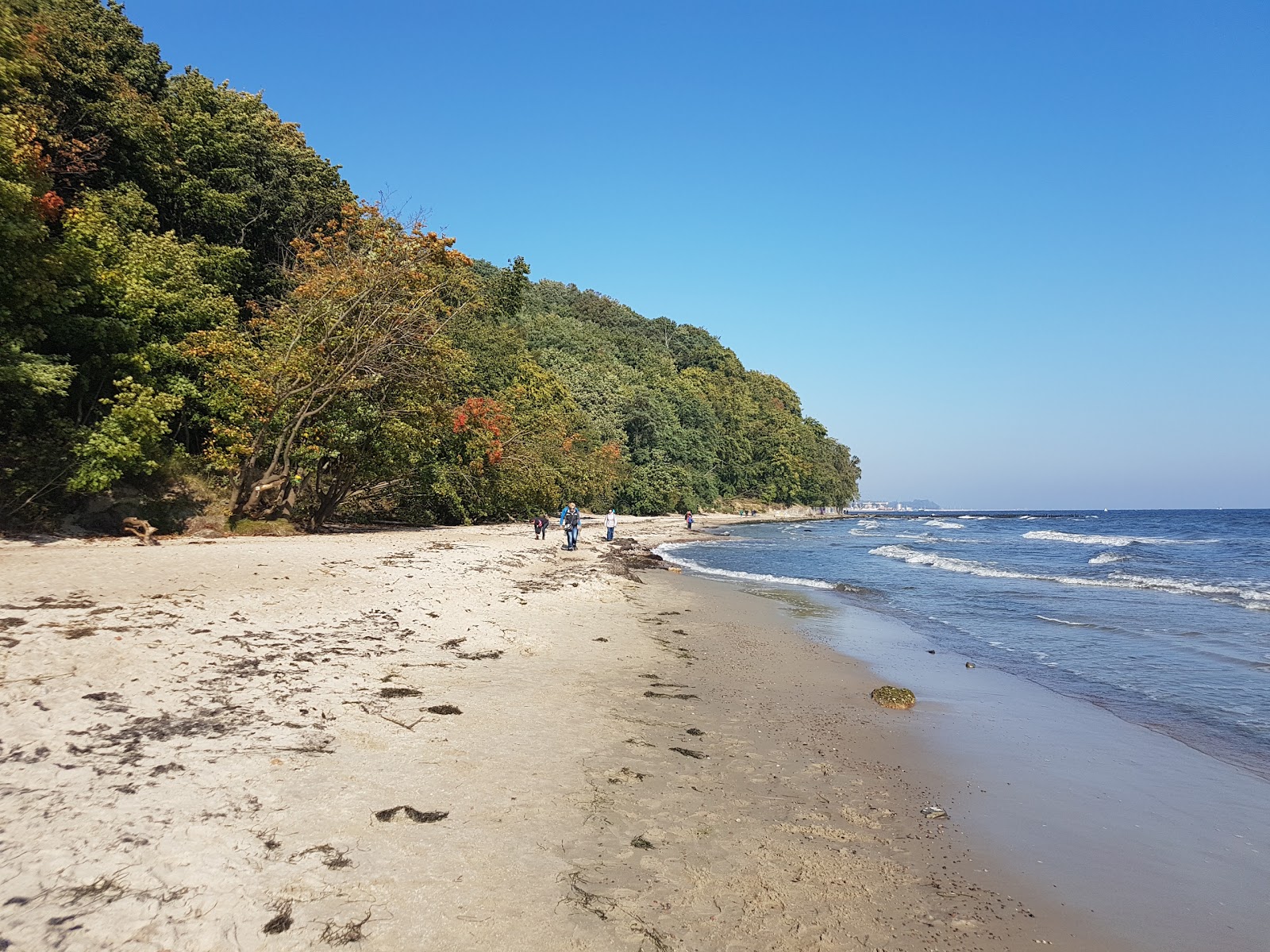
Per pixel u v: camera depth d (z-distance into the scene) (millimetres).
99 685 6871
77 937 3504
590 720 7996
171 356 21000
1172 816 6297
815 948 4086
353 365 23734
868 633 14766
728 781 6574
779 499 116500
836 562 32625
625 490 72750
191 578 12641
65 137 22266
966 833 5797
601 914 4242
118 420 17547
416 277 25234
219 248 26562
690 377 122188
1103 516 153375
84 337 19375
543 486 39812
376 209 26328
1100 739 8281
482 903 4242
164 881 4059
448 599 14250
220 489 23578
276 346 23219
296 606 11523
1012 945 4277
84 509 19219
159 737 6027
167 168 26250
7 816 4480
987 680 10961
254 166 30688
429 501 35531
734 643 13227
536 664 10422
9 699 6207
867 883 4891
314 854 4570
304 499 27172
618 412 73188
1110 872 5273
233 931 3725
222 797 5145
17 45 19156
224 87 33188
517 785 6031
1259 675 11344
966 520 125125
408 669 9336
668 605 17547
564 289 159000
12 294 16234
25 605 9297
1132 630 15312
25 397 17875
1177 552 42125
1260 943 4410
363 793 5527
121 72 26750
